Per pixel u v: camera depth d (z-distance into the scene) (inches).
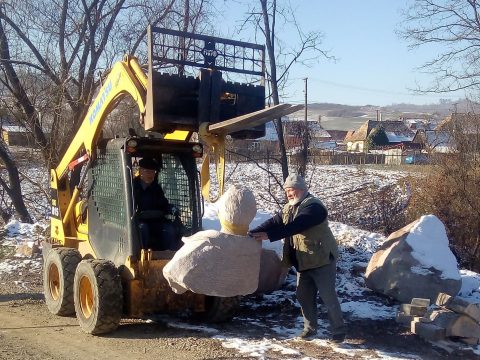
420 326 264.8
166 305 273.7
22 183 862.5
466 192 616.1
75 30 608.1
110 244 291.1
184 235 286.8
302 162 521.7
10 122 644.1
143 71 276.8
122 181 276.7
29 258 457.4
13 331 280.1
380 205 652.7
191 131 281.3
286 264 264.7
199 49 277.1
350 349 249.0
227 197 214.1
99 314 261.4
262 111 223.9
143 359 236.5
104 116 304.5
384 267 330.0
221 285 208.5
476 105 676.1
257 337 265.4
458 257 584.4
